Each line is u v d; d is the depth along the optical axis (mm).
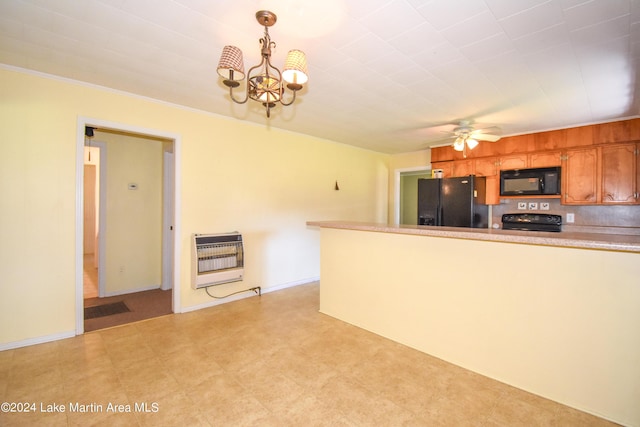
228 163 3754
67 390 1977
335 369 2260
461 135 3818
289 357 2432
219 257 3549
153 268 4508
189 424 1689
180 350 2531
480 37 1971
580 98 2986
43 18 1819
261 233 4121
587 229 3992
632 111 3334
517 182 4293
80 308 2795
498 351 2141
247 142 3936
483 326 2211
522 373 2039
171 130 3289
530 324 2010
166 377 2139
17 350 2480
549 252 1938
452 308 2369
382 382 2100
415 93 2932
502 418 1755
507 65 2350
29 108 2527
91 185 7281
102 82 2756
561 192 3973
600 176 3699
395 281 2734
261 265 4133
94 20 1838
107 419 1714
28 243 2545
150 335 2816
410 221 8148
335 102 3193
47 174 2613
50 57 2305
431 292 2490
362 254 3006
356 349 2570
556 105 3191
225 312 3428
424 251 2533
